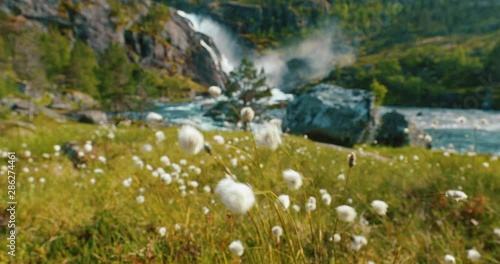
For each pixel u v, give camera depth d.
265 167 6.31
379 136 24.50
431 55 115.44
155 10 119.50
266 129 1.94
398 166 7.94
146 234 3.07
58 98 63.75
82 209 3.80
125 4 115.88
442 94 94.06
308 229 3.13
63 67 76.62
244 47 158.25
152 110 67.12
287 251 2.65
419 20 159.12
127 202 3.84
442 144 27.59
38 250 2.87
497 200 4.68
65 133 11.11
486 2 159.25
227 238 2.94
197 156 7.43
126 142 9.38
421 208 4.71
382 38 158.88
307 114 24.42
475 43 129.75
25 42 62.34
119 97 63.28
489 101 85.19
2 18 71.38
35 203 4.04
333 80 120.12
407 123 24.77
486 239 3.71
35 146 8.52
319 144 15.28
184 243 2.91
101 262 2.70
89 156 7.37
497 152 25.72
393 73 108.50
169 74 111.31
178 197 3.85
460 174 6.55
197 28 150.25
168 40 117.06
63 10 100.56
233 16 169.00
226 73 129.25
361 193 5.08
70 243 3.05
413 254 3.17
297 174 1.84
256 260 2.33
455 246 3.43
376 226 3.85
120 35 107.06
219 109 38.22
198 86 111.44
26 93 57.34
